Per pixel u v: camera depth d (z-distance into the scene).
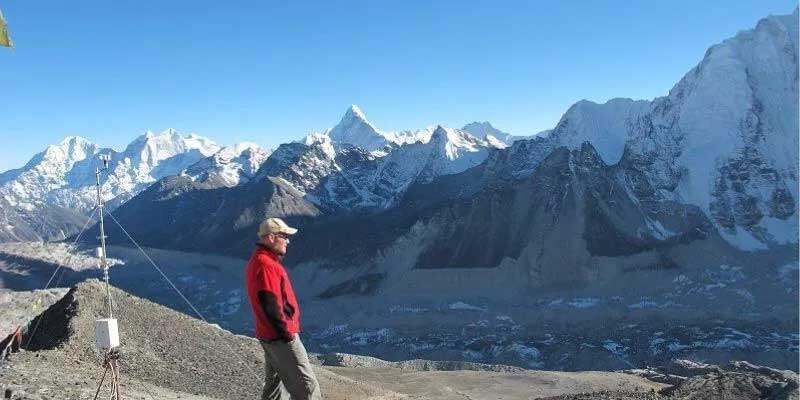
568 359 167.25
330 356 103.06
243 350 45.84
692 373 82.00
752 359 157.12
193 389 34.50
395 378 74.25
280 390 9.04
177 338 44.31
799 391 37.91
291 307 8.55
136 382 26.14
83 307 39.62
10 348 22.70
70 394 15.75
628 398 39.66
